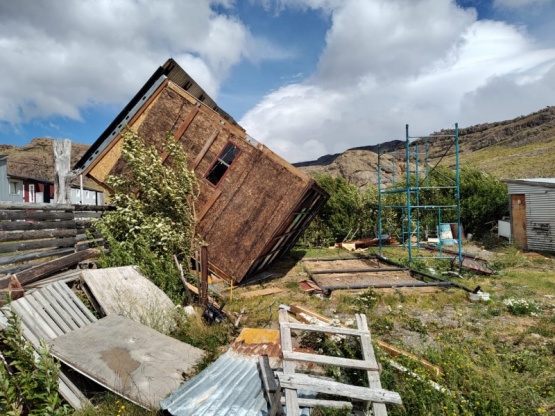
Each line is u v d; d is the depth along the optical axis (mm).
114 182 9945
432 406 3789
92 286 6086
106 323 5086
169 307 6383
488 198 19531
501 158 71562
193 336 5688
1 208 6051
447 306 8258
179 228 9688
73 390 4094
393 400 3238
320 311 7730
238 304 8078
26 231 6672
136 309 5922
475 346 5820
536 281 10508
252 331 5312
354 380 4250
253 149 10055
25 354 3738
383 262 13688
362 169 39031
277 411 3377
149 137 10289
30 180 33562
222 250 9859
